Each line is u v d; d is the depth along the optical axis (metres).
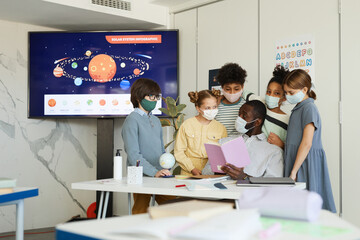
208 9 4.11
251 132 3.20
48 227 4.43
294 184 2.08
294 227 1.09
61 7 3.83
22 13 4.02
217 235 0.92
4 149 4.20
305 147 2.60
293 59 3.41
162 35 4.29
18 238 2.05
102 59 4.32
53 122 4.50
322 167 2.67
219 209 1.19
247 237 0.99
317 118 2.66
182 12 4.37
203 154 3.27
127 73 4.30
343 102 3.08
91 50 4.32
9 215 4.21
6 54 4.25
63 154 4.55
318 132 2.70
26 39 4.39
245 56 3.78
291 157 2.77
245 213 1.07
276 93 3.10
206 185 2.04
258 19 3.68
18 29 4.33
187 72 4.31
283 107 3.27
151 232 0.97
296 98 2.77
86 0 3.88
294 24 3.40
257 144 3.05
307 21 3.31
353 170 3.02
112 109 4.29
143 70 4.30
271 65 3.57
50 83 4.32
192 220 1.08
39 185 4.39
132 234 1.03
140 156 2.61
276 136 3.09
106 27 4.55
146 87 2.71
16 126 4.29
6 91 4.23
